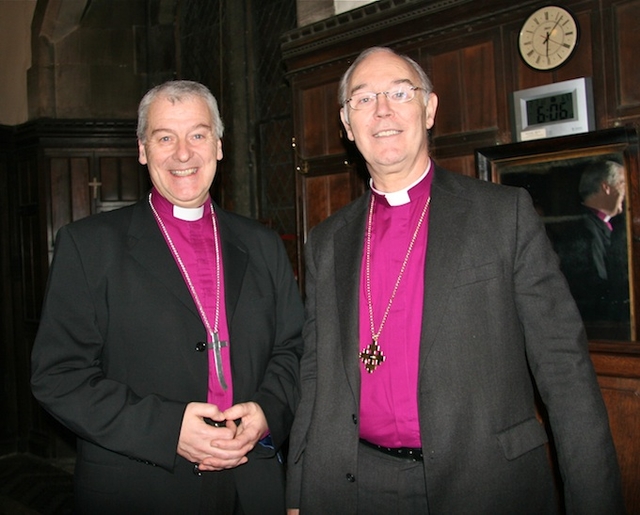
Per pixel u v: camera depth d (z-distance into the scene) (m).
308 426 1.72
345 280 1.67
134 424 1.54
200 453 1.55
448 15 2.64
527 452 1.44
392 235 1.66
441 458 1.42
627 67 2.20
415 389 1.50
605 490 1.33
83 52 4.88
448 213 1.55
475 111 2.62
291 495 1.72
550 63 2.37
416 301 1.55
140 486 1.61
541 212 2.42
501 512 1.39
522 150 2.43
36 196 4.83
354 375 1.58
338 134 3.09
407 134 1.58
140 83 4.96
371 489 1.54
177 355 1.65
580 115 2.29
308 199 3.27
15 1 5.03
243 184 4.29
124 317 1.66
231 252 1.86
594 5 2.27
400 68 1.61
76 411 1.55
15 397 5.10
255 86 4.28
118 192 4.88
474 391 1.43
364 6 2.88
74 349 1.63
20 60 5.03
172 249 1.79
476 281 1.46
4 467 4.79
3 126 4.91
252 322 1.79
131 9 4.92
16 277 5.09
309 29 3.13
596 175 2.27
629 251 2.21
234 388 1.72
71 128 4.76
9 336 5.07
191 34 4.72
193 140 1.74
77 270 1.67
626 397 2.26
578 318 1.43
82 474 1.64
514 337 1.47
